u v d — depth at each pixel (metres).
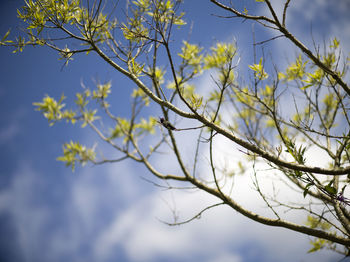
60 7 2.78
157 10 2.72
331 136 2.59
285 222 2.79
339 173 2.37
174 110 2.67
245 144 2.58
